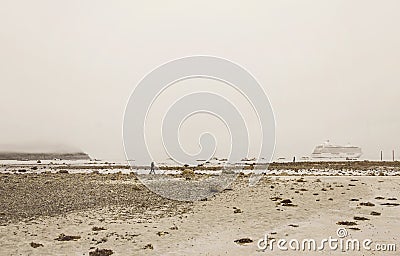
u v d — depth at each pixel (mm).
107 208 31781
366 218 27359
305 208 31984
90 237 22328
